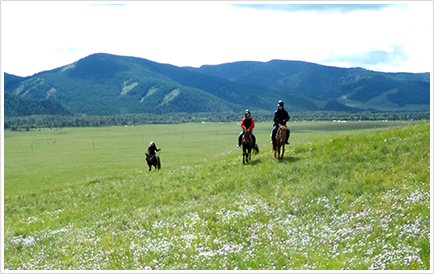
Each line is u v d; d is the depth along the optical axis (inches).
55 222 942.4
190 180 1152.8
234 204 790.5
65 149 7347.4
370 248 500.4
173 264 532.4
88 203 1135.0
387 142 985.5
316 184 797.9
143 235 697.0
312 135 7829.7
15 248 730.2
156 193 1074.7
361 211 629.3
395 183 705.0
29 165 4783.5
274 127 1139.3
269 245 557.0
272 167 1038.4
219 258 536.4
